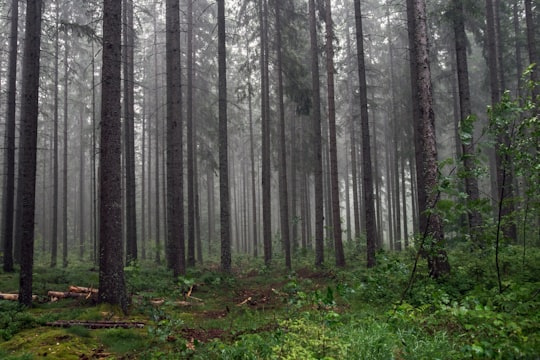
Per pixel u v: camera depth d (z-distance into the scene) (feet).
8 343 22.29
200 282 46.34
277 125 82.94
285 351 17.85
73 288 36.65
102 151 31.65
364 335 19.03
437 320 20.90
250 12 68.18
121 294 30.96
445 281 29.63
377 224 97.50
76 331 24.32
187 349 21.45
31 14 34.81
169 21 55.67
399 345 17.93
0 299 33.55
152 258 87.20
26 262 31.45
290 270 57.57
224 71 51.93
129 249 60.23
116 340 23.91
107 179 31.35
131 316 29.94
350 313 27.50
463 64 46.78
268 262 64.44
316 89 57.62
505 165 21.43
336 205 53.72
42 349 21.16
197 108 84.23
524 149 21.39
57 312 29.91
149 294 35.27
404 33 81.92
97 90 102.37
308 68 79.05
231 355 18.94
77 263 80.53
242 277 58.44
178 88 51.90
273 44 67.67
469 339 17.99
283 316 28.94
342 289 21.71
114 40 32.35
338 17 93.50
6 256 49.52
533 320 16.31
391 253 54.65
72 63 86.33
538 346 14.24
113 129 31.73
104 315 28.63
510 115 20.68
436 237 30.04
